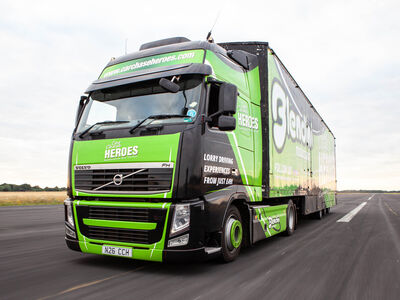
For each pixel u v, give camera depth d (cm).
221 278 416
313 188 1111
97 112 502
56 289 366
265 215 650
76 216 479
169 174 412
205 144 436
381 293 369
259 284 393
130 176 436
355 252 613
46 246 661
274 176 665
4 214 1614
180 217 408
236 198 508
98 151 467
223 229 480
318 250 632
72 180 491
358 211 1908
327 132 1492
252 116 601
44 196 4550
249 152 573
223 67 516
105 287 374
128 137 446
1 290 362
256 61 651
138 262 505
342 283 405
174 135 420
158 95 464
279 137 713
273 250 630
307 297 350
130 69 513
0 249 625
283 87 768
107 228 448
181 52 491
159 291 359
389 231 941
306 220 1307
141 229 421
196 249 411
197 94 443
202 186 423
